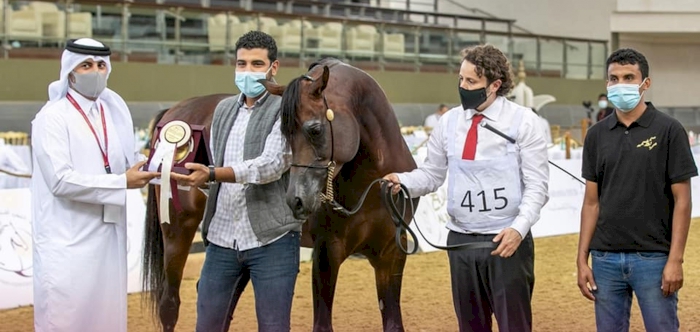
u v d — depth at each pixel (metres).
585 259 3.92
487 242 3.78
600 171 3.84
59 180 3.75
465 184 3.80
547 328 6.20
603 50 24.47
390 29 19.62
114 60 15.77
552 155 13.91
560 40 23.11
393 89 19.64
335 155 3.88
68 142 3.85
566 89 23.12
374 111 4.35
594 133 3.88
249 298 7.23
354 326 6.31
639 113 3.75
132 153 4.14
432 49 20.61
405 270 8.57
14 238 7.10
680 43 26.89
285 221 3.82
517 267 3.77
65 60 3.85
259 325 3.87
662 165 3.69
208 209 3.96
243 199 3.85
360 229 4.47
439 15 22.89
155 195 5.32
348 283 7.93
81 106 3.93
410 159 4.65
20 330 6.16
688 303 6.99
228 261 3.92
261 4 19.48
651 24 25.12
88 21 15.46
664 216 3.72
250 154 3.85
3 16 14.67
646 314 3.76
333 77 4.16
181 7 16.56
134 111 15.79
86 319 3.91
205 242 4.01
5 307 6.85
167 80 16.45
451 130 3.88
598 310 3.87
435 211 9.91
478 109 3.80
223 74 17.28
